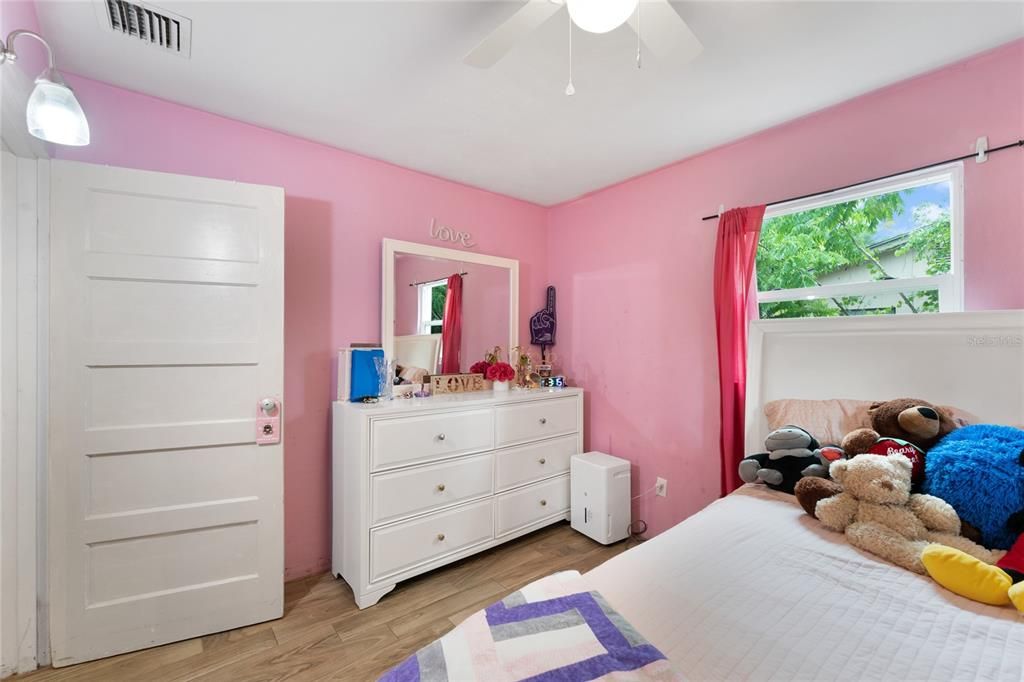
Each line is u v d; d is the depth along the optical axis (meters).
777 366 2.00
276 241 1.92
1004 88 1.53
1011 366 1.42
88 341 1.62
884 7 1.34
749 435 2.05
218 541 1.81
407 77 1.74
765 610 0.94
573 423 2.89
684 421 2.51
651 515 2.68
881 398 1.69
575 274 3.19
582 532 2.69
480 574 2.26
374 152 2.42
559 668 0.77
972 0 1.30
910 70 1.67
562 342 3.28
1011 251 1.51
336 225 2.37
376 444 2.01
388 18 1.41
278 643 1.74
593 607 0.94
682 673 0.76
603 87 1.79
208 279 1.80
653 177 2.67
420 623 1.87
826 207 2.06
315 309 2.31
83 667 1.59
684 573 1.09
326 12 1.39
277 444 1.91
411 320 2.61
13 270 1.54
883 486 1.27
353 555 2.03
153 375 1.72
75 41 1.53
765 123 2.09
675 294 2.55
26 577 1.57
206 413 1.80
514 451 2.54
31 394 1.57
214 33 1.49
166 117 1.92
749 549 1.22
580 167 2.61
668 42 1.16
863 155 1.86
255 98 1.90
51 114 1.07
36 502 1.58
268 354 1.90
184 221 1.77
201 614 1.77
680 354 2.53
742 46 1.53
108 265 1.65
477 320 2.93
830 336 1.83
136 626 1.67
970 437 1.32
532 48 1.54
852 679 0.74
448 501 2.25
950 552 1.04
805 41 1.50
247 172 2.11
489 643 0.85
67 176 1.59
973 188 1.59
